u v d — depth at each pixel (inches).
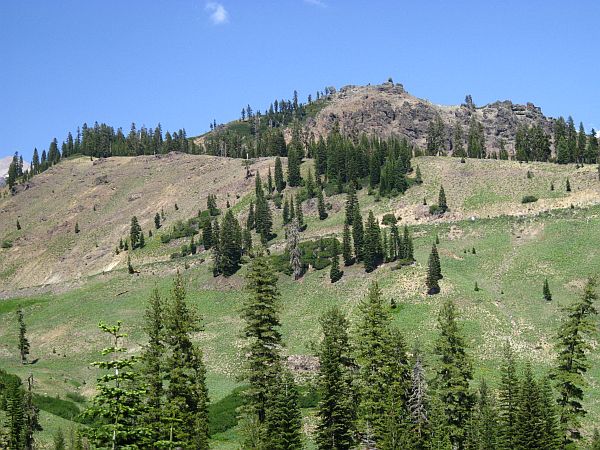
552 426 2448.3
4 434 3176.7
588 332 2362.2
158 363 2030.0
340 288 5684.1
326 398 2362.2
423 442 2413.9
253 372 2231.8
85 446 2657.5
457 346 2561.5
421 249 6279.5
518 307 4781.0
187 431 2010.3
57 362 5324.8
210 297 6259.8
